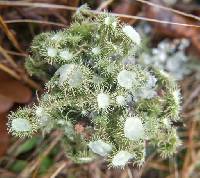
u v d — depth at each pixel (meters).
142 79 0.06
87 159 0.06
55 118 0.06
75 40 0.06
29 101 0.07
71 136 0.06
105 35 0.06
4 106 0.07
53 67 0.06
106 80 0.06
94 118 0.06
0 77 0.07
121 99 0.06
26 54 0.07
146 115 0.06
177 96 0.06
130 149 0.06
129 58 0.06
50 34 0.06
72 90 0.06
